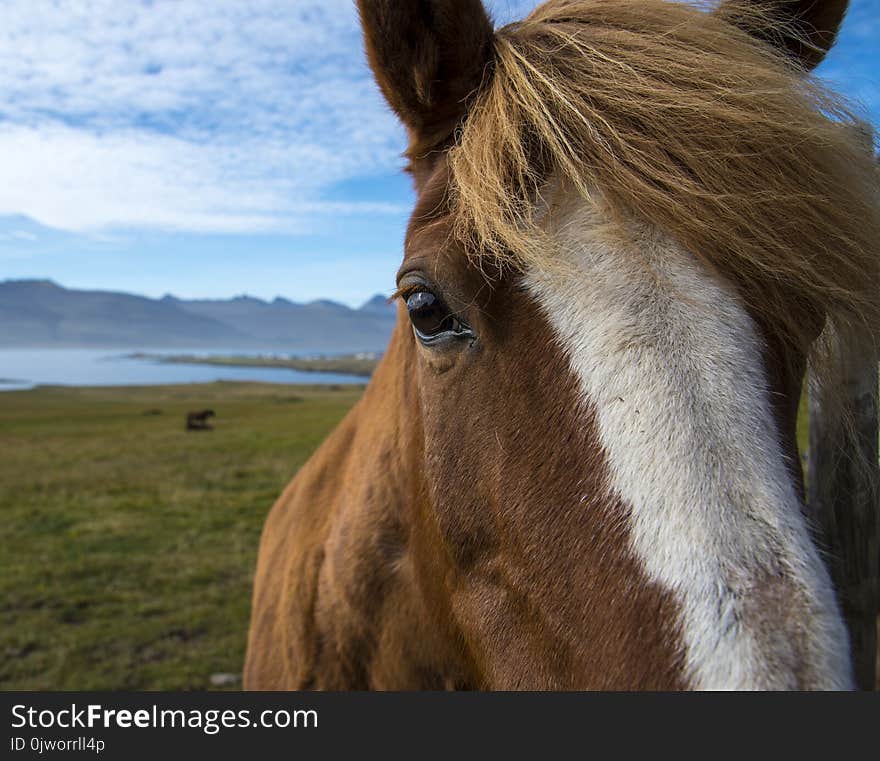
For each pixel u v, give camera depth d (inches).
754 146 51.5
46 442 916.0
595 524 45.0
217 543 390.6
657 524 42.1
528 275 52.3
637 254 49.6
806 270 50.0
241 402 1980.8
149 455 771.4
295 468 668.1
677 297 47.9
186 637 258.8
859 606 86.2
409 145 71.1
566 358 48.9
